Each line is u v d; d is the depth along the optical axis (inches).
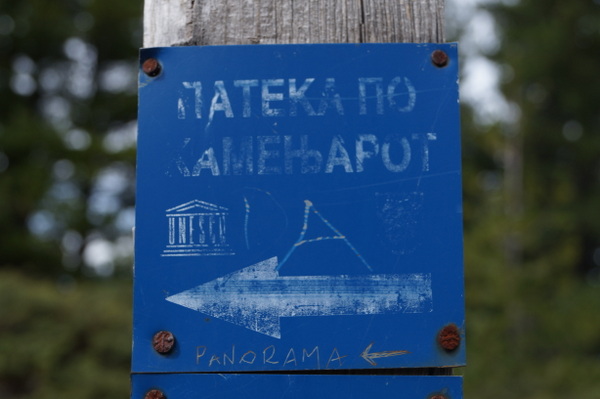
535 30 795.4
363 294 73.4
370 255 73.9
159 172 74.9
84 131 759.1
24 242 695.1
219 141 75.4
